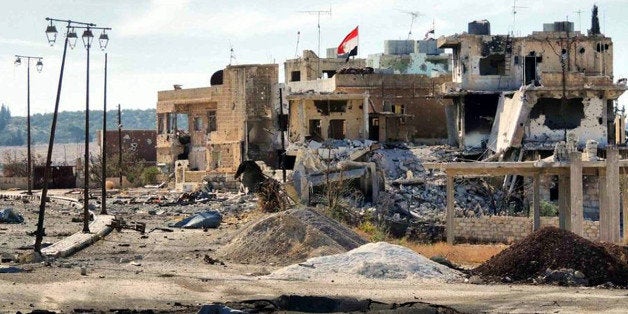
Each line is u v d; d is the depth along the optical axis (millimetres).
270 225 52125
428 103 116938
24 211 88312
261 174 80625
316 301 34719
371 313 33344
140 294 35781
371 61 139625
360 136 110938
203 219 70500
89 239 57750
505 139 98688
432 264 44188
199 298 35406
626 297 36438
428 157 100688
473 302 35250
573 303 34906
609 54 106750
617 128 104938
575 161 61562
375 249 45031
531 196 88312
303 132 110125
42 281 37531
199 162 132125
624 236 63688
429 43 140625
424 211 83312
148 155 157500
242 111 123688
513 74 106188
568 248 42469
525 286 40375
